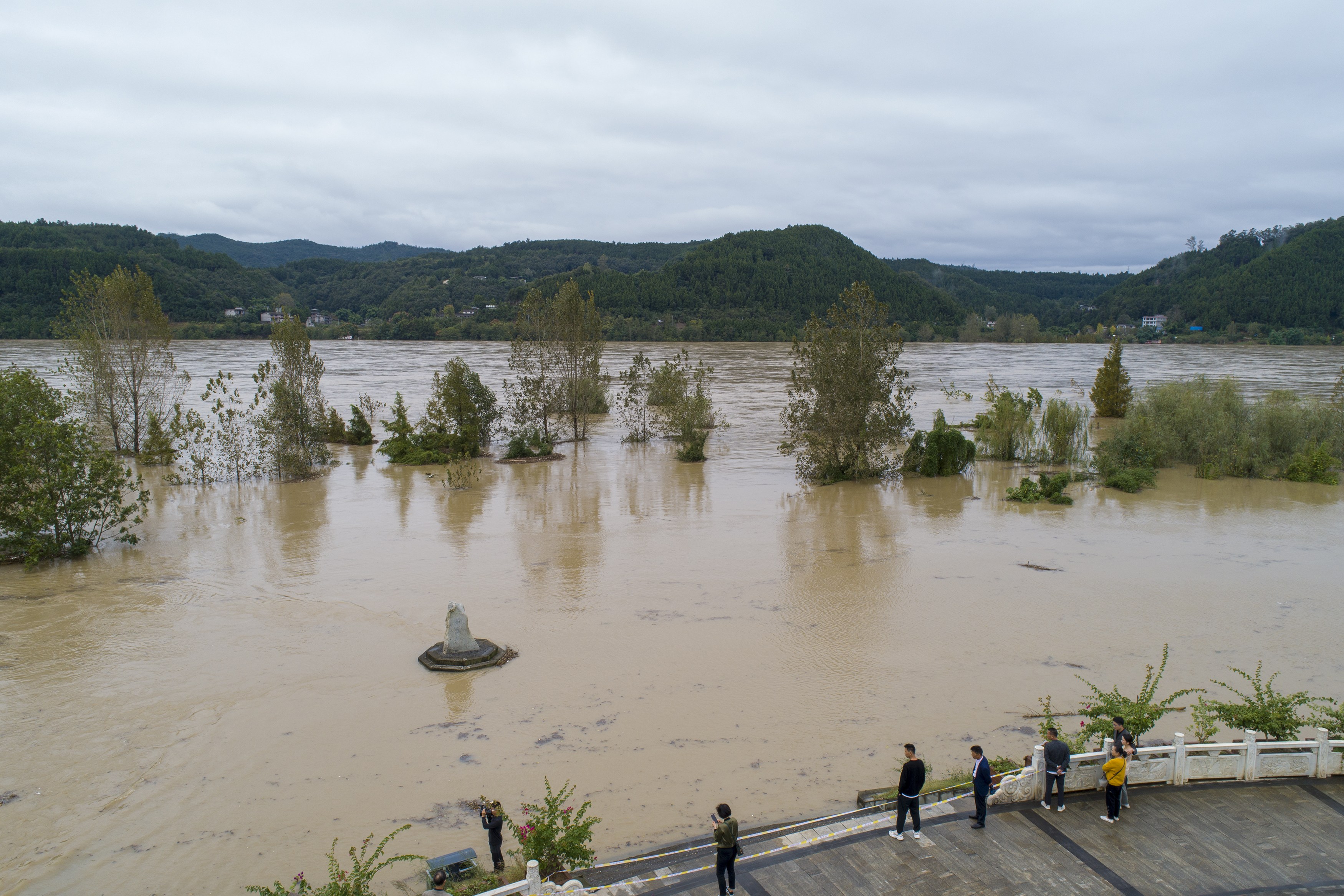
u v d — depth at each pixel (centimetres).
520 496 3459
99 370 4291
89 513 2614
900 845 1071
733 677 1703
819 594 2208
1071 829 1095
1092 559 2533
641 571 2405
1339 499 3459
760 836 1120
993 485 3766
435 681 1688
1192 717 1390
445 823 1218
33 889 1073
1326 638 1906
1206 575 2372
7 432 2523
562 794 1134
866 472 3866
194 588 2253
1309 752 1217
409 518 3066
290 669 1744
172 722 1519
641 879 1020
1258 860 1012
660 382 6384
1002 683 1677
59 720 1525
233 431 4062
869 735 1468
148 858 1139
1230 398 4419
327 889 959
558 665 1761
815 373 3872
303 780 1331
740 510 3216
